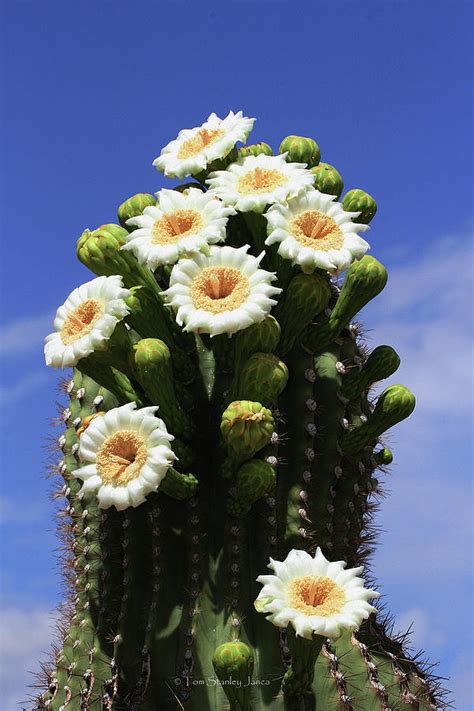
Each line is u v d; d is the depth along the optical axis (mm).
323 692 3422
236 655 3178
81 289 3633
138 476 3271
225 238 3918
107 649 3717
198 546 3600
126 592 3670
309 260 3541
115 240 3809
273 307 3783
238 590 3525
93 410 3912
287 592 3164
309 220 3670
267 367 3457
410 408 3902
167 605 3574
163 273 4098
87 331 3504
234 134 3961
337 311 3873
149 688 3463
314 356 3957
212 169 4027
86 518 3879
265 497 3637
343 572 3238
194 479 3619
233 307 3430
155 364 3506
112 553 3816
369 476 4117
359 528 4055
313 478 3834
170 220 3664
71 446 3961
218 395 3818
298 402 3803
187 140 4098
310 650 3234
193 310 3451
